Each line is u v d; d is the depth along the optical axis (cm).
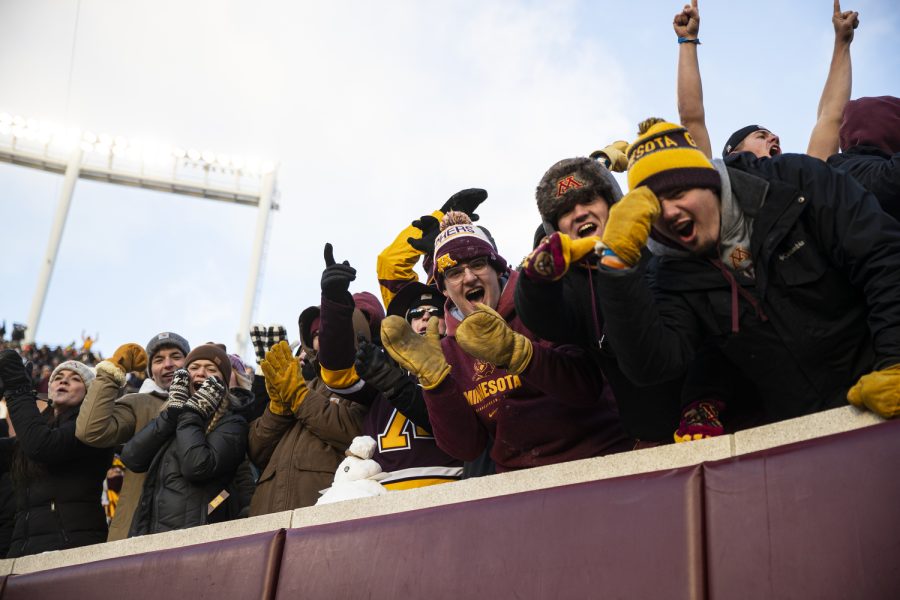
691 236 240
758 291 236
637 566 237
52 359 1284
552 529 257
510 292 326
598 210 273
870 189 285
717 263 243
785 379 243
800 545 213
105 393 427
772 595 213
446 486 291
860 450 212
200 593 328
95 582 362
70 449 424
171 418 400
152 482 396
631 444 303
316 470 384
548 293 246
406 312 392
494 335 260
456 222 353
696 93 367
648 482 245
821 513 212
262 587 312
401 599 279
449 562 273
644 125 254
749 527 222
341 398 401
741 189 237
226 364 445
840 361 236
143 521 391
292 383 396
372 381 352
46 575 381
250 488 445
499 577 261
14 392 430
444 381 314
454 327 348
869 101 324
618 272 222
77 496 425
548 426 304
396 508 300
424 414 351
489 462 340
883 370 212
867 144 317
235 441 400
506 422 310
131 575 354
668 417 275
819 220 231
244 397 438
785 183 235
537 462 307
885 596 198
